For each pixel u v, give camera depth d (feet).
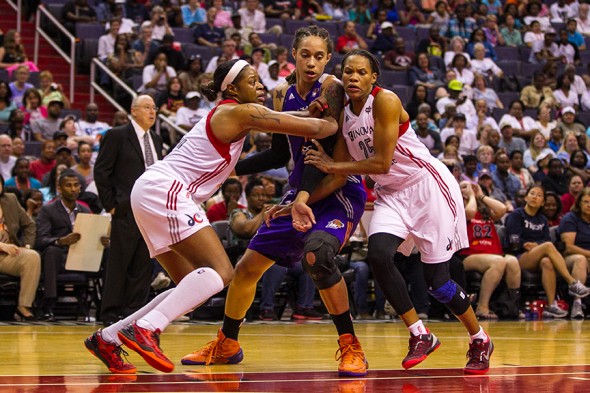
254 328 38.93
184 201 21.47
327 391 17.94
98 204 46.73
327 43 22.98
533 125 71.87
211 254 21.30
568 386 18.88
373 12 85.92
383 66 77.10
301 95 23.36
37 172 52.26
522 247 50.90
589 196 51.16
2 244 41.75
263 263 23.62
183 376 20.62
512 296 48.73
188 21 77.41
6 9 77.36
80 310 44.37
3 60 67.26
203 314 45.11
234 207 46.42
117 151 38.88
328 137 22.61
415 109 69.62
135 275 39.58
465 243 23.57
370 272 48.03
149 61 67.67
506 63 82.84
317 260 21.40
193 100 61.36
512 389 18.35
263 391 17.83
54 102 58.34
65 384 18.78
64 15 73.05
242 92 22.21
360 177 23.59
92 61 66.85
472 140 66.28
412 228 22.47
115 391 17.56
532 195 50.90
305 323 42.63
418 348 22.22
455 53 79.00
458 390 18.22
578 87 80.64
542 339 33.60
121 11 74.64
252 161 24.68
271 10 81.66
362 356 21.67
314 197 22.12
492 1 92.02
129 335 20.12
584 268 50.55
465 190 48.80
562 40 86.43
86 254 42.11
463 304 22.41
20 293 42.16
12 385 18.52
